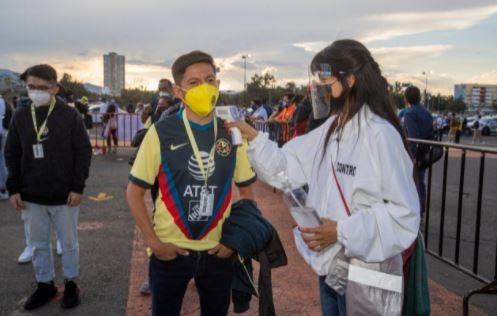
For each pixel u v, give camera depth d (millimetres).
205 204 2184
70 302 3629
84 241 5293
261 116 12977
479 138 30766
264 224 2271
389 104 1895
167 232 2207
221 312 2391
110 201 7379
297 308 3600
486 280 3939
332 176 1924
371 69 1881
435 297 3789
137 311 3566
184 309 3541
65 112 3531
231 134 2211
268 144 2213
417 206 1764
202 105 2082
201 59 2139
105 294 3887
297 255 4727
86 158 3584
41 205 3547
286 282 4074
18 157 3545
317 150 2096
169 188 2184
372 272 1819
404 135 1921
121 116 14508
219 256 2244
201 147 2176
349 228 1736
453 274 4371
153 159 2168
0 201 7219
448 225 6414
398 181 1743
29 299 3641
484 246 5422
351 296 1839
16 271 4402
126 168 10945
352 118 1880
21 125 3479
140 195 2193
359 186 1795
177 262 2217
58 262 4672
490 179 11297
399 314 1823
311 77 2004
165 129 2168
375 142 1783
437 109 92938
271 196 7500
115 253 4895
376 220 1743
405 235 1748
